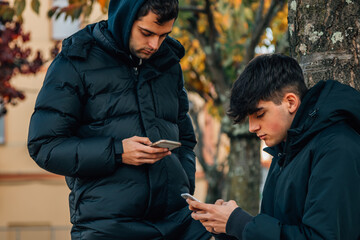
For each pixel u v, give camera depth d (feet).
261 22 24.11
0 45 29.91
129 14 8.64
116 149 8.48
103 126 8.74
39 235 57.93
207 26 27.14
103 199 8.65
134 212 8.71
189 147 10.09
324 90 7.59
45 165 8.54
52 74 8.78
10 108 57.31
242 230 7.61
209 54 26.68
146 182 8.79
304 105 7.57
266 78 7.66
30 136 8.57
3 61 29.99
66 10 19.63
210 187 39.96
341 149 7.15
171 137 9.14
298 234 7.14
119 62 8.98
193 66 32.40
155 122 8.93
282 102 7.68
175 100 9.43
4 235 57.47
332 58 9.57
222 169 39.93
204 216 7.98
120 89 8.86
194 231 9.24
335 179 7.02
